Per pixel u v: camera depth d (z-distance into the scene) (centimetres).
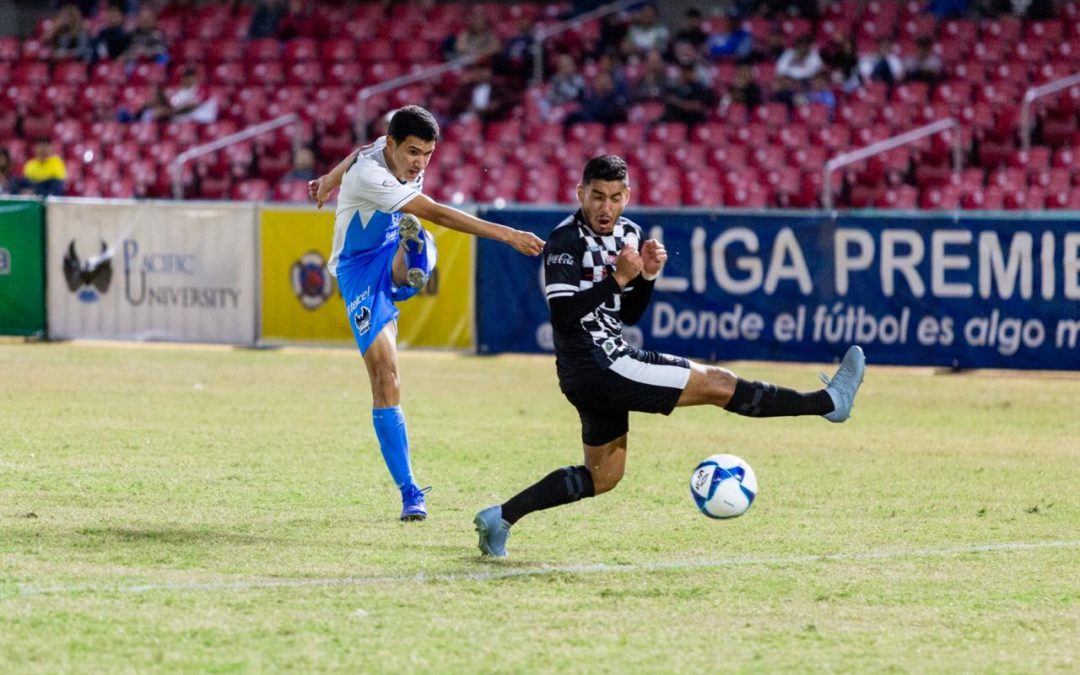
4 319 3559
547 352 3328
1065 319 3075
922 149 4375
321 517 1728
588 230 1458
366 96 4772
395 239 1716
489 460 2147
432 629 1271
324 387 2861
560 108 4797
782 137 4541
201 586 1391
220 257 3450
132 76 5259
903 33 5028
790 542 1641
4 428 2323
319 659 1183
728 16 5062
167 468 2022
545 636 1258
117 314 3519
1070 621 1330
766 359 3206
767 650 1231
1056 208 4209
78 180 4806
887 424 2542
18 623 1259
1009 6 5059
